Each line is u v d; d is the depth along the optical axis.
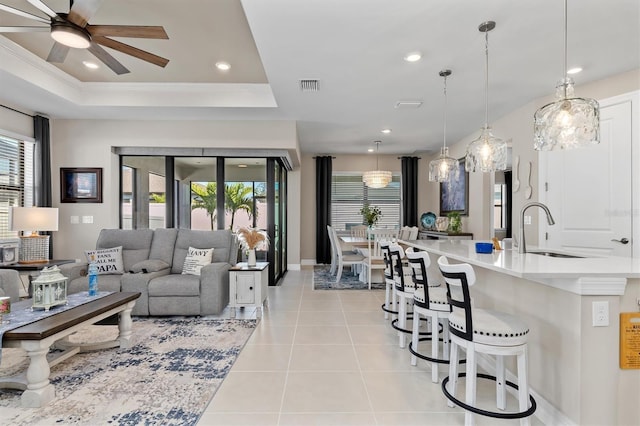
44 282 2.55
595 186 3.67
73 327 2.33
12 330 2.10
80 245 5.23
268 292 5.22
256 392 2.27
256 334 3.37
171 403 2.13
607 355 1.70
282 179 6.75
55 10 2.87
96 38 2.51
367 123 5.45
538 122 2.41
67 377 2.46
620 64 3.28
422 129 5.82
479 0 2.30
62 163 5.23
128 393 2.25
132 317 3.88
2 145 4.45
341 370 2.60
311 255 8.34
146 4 2.73
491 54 3.09
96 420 1.95
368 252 5.62
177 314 3.88
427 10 2.41
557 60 3.21
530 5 2.36
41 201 4.89
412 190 8.23
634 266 1.89
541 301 2.01
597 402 1.69
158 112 4.92
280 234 6.46
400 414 2.03
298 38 2.79
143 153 5.41
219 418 1.97
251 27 2.62
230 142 5.35
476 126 5.62
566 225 3.94
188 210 5.63
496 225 8.30
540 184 4.25
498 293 2.54
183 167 5.63
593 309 1.70
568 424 1.77
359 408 2.09
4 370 2.58
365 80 3.67
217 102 4.66
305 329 3.52
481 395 2.25
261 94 4.67
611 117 3.54
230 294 3.92
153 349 2.98
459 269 1.82
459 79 3.65
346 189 8.52
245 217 5.72
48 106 4.61
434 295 2.51
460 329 1.87
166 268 4.29
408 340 3.22
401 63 3.26
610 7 2.38
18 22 3.11
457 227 6.28
